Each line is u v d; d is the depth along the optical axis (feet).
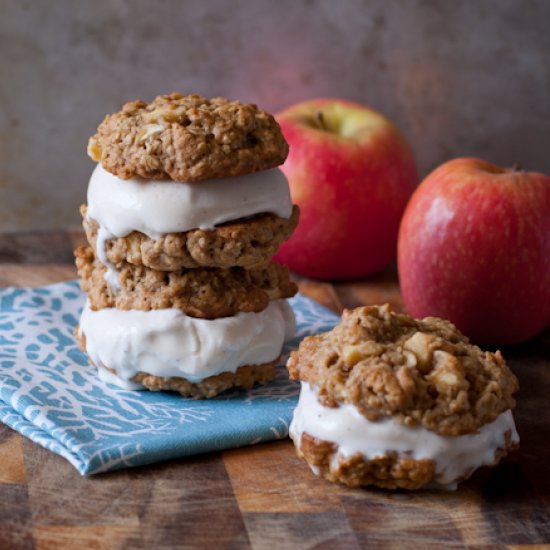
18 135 3.18
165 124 2.14
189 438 2.05
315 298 2.65
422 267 2.44
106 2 3.09
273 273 2.27
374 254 2.72
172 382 2.20
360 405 1.97
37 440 2.06
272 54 3.13
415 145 3.20
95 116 3.17
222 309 2.20
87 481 2.00
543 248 2.38
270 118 2.19
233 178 2.17
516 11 3.10
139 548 1.89
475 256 2.39
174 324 2.18
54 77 3.14
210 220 2.15
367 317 2.05
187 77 3.14
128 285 2.21
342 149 2.66
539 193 2.39
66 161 3.21
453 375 1.97
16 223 3.25
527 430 2.16
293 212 2.26
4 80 3.14
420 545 1.91
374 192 2.67
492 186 2.39
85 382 2.23
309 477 2.03
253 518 1.95
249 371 2.23
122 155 2.14
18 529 1.91
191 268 2.20
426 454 1.97
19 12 3.09
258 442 2.10
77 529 1.91
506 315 2.42
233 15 3.10
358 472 1.98
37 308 2.44
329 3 3.10
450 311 2.44
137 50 3.12
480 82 3.15
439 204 2.42
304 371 2.03
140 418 2.12
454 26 3.12
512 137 3.19
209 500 1.97
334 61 3.14
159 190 2.15
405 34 3.12
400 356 1.99
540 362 2.41
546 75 3.14
